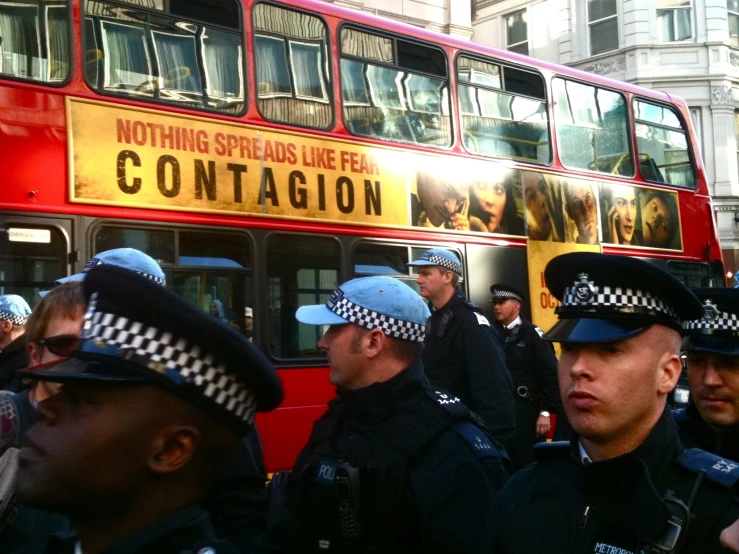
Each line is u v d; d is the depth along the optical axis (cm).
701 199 1138
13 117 576
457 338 495
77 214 590
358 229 752
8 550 209
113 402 122
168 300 122
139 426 122
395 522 250
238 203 679
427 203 810
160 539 123
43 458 123
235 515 255
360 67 785
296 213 713
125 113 627
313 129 739
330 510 259
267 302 683
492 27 2927
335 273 732
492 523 200
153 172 634
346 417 275
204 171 662
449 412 262
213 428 127
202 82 676
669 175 1113
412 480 251
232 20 705
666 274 183
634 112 1077
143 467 124
